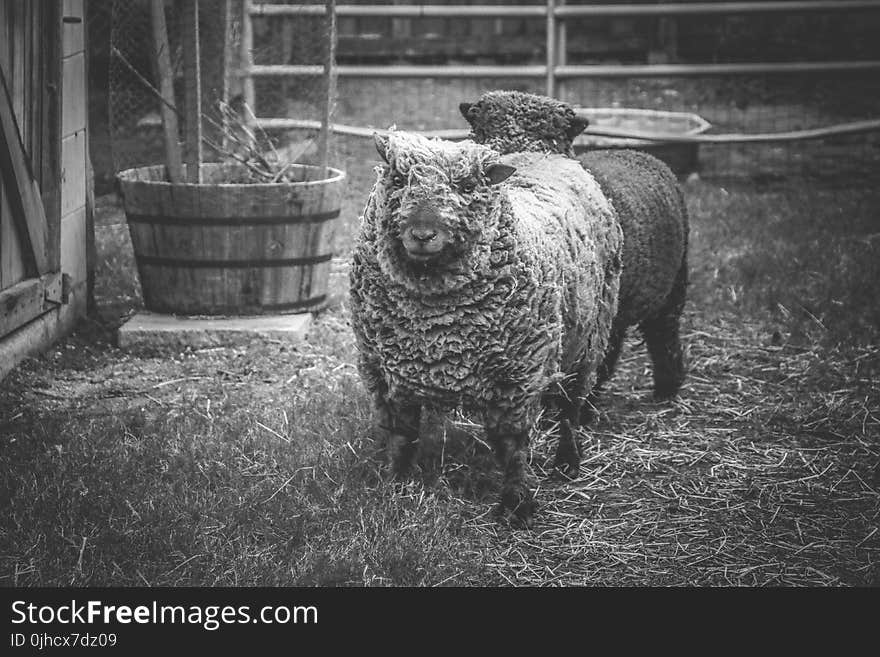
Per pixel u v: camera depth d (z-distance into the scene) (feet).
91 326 34.53
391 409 23.81
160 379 30.94
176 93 49.55
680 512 24.48
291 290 34.99
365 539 21.84
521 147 27.22
